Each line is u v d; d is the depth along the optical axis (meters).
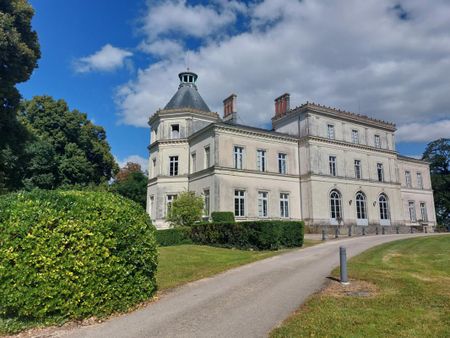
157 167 37.75
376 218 39.56
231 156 33.09
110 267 7.78
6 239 7.01
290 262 14.28
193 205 27.03
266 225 18.88
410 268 12.28
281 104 41.88
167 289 9.99
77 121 38.25
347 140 39.50
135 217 8.80
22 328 6.86
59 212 7.54
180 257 15.06
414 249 17.70
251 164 34.12
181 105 39.81
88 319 7.38
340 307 7.58
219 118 39.22
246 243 19.59
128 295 8.12
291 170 36.59
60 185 35.53
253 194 33.44
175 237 22.72
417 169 50.44
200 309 7.96
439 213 62.88
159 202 36.25
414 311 7.25
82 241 7.49
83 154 38.00
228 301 8.55
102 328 6.92
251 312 7.57
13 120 22.08
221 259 15.11
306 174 36.25
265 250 18.86
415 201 48.84
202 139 34.78
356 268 12.27
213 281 10.91
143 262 8.70
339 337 5.89
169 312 7.82
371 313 7.13
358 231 36.00
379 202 40.66
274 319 7.02
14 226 7.11
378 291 9.01
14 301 6.84
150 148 40.03
